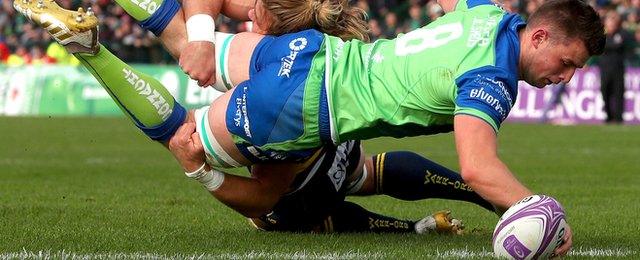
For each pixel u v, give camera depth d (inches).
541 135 835.4
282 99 229.3
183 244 245.1
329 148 259.0
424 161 279.3
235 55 246.4
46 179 454.9
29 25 1305.4
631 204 362.6
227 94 240.5
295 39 236.1
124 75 240.2
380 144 735.7
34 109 1125.7
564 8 215.9
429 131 227.5
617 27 1000.2
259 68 240.5
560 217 206.8
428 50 222.2
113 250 235.0
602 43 217.3
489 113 209.2
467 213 335.0
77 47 237.6
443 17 230.1
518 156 620.1
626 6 1125.1
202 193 394.9
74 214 313.9
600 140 770.2
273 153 238.7
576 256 225.6
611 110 1024.2
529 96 1071.0
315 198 265.9
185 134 244.1
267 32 248.2
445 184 278.4
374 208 351.9
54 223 289.6
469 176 206.5
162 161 564.4
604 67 1007.6
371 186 281.9
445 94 217.0
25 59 1258.0
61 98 1128.2
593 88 1049.5
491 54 215.8
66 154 611.8
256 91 232.2
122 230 274.2
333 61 229.6
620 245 249.9
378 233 274.8
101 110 1127.0
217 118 239.5
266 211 260.2
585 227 291.9
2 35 1331.2
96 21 236.4
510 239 206.4
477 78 212.1
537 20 217.8
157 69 1117.1
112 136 782.5
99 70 240.1
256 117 233.0
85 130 852.6
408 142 760.3
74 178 461.1
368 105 225.9
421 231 275.9
